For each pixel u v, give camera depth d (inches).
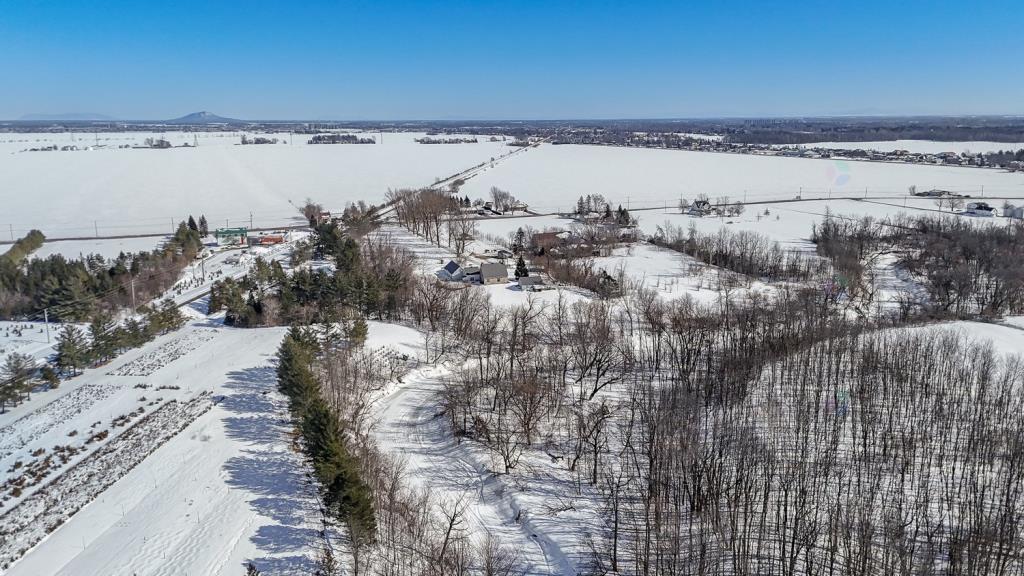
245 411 3919.8
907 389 3850.9
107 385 4350.4
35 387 4347.9
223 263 7780.5
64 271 6038.4
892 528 2472.9
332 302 5575.8
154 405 4035.4
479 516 3068.4
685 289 6732.3
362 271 5915.4
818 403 3528.5
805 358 4185.5
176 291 6653.5
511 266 7529.5
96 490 3137.3
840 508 2568.9
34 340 5167.3
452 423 3801.7
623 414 3914.9
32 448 3550.7
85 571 2564.0
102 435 3663.9
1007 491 2664.9
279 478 3196.4
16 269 6215.6
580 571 2706.7
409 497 3073.3
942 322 5334.6
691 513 2741.1
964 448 3294.8
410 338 5128.0
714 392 3951.8
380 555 2650.1
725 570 2591.0
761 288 6712.6
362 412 3939.5
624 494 3144.7
